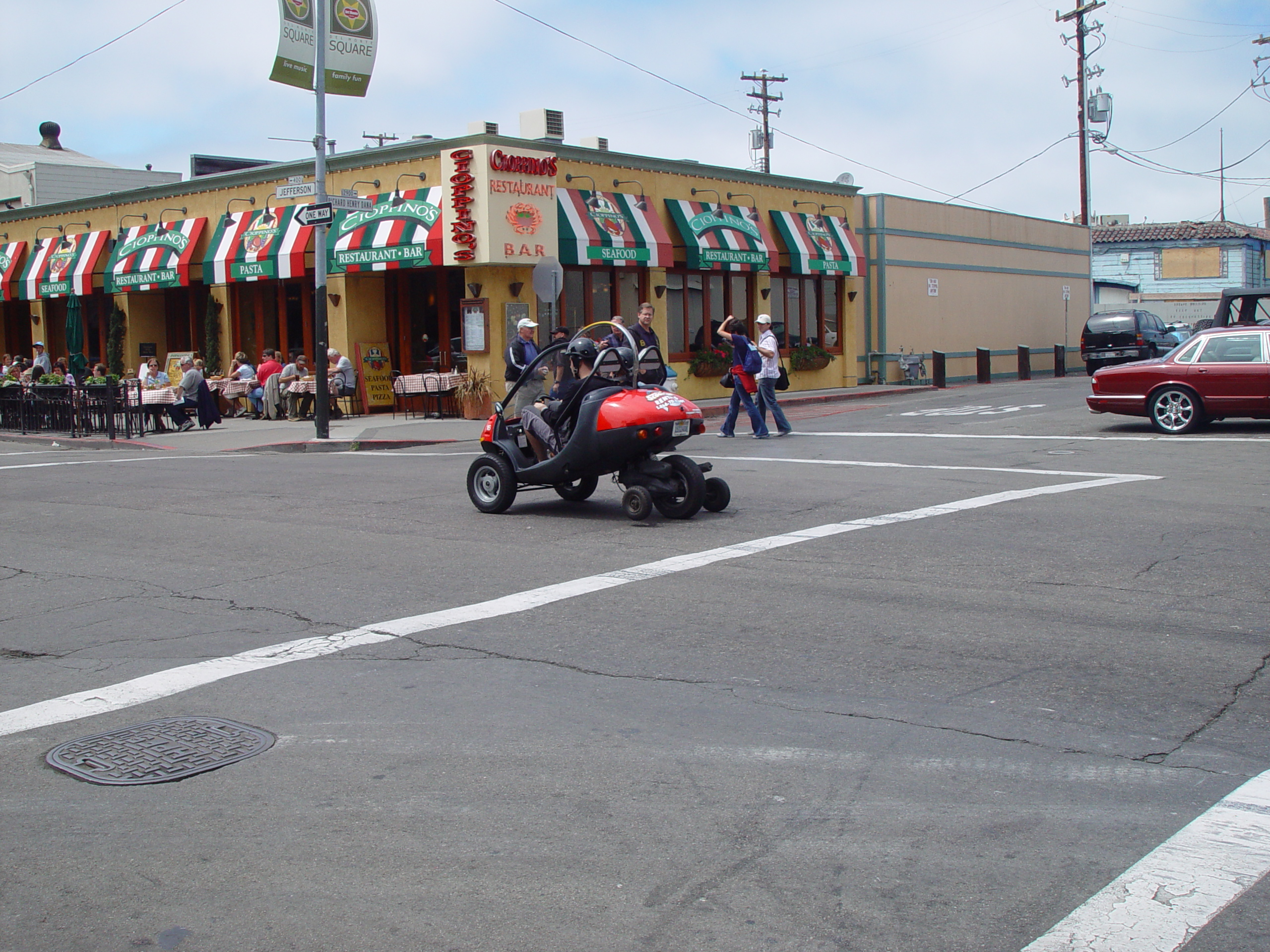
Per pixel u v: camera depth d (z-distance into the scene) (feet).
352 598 24.45
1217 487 35.60
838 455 47.16
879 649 19.66
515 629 21.56
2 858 12.74
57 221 99.55
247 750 15.78
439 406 74.18
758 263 86.53
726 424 57.06
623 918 11.10
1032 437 52.37
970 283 113.39
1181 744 15.16
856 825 12.99
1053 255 127.44
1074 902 11.20
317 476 46.21
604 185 77.87
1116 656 18.92
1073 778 14.12
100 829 13.39
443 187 70.33
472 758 15.26
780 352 92.27
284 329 84.33
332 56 61.87
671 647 20.15
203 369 86.48
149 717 17.24
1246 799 13.42
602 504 36.42
